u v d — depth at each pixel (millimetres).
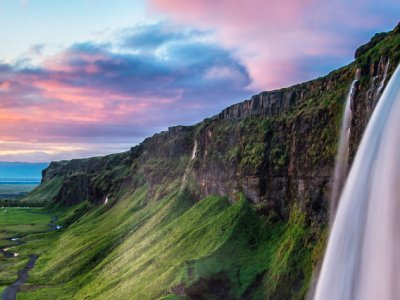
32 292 123000
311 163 85562
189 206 145375
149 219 157625
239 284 82000
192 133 187375
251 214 103125
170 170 189500
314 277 68500
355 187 54281
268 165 102562
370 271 47750
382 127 52156
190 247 103812
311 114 90000
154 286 88688
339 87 85312
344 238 54000
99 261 141500
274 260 83938
